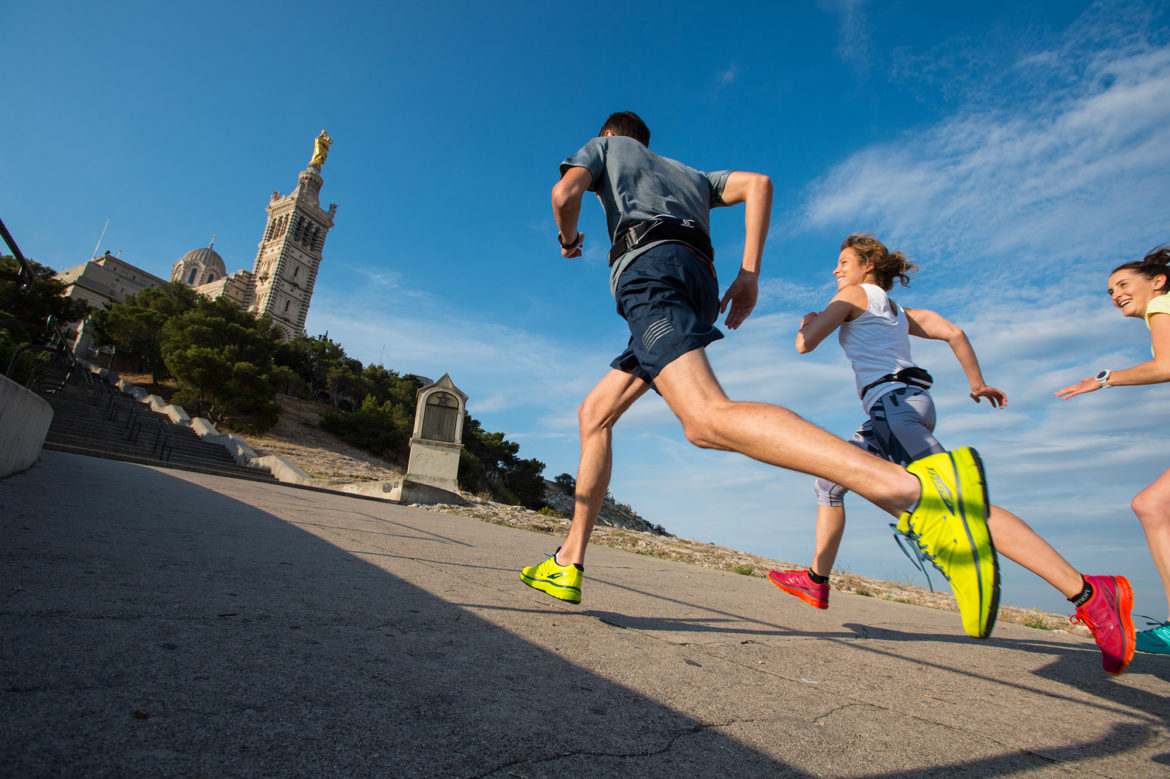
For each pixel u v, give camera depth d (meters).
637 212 1.97
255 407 32.50
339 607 1.78
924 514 1.35
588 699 1.28
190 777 0.74
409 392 56.75
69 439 13.62
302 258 100.38
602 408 2.34
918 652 2.50
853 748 1.20
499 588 2.55
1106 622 1.68
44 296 37.72
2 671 0.96
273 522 3.86
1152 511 2.20
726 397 1.56
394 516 6.85
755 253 2.07
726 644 2.10
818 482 3.24
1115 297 2.70
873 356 2.84
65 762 0.72
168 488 5.27
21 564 1.71
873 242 3.14
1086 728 1.55
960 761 1.20
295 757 0.84
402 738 0.95
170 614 1.44
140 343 40.19
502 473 49.44
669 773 0.97
